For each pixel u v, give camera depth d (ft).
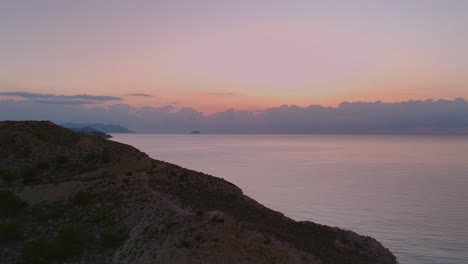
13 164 162.81
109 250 102.73
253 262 90.48
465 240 296.92
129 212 120.16
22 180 152.46
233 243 92.27
